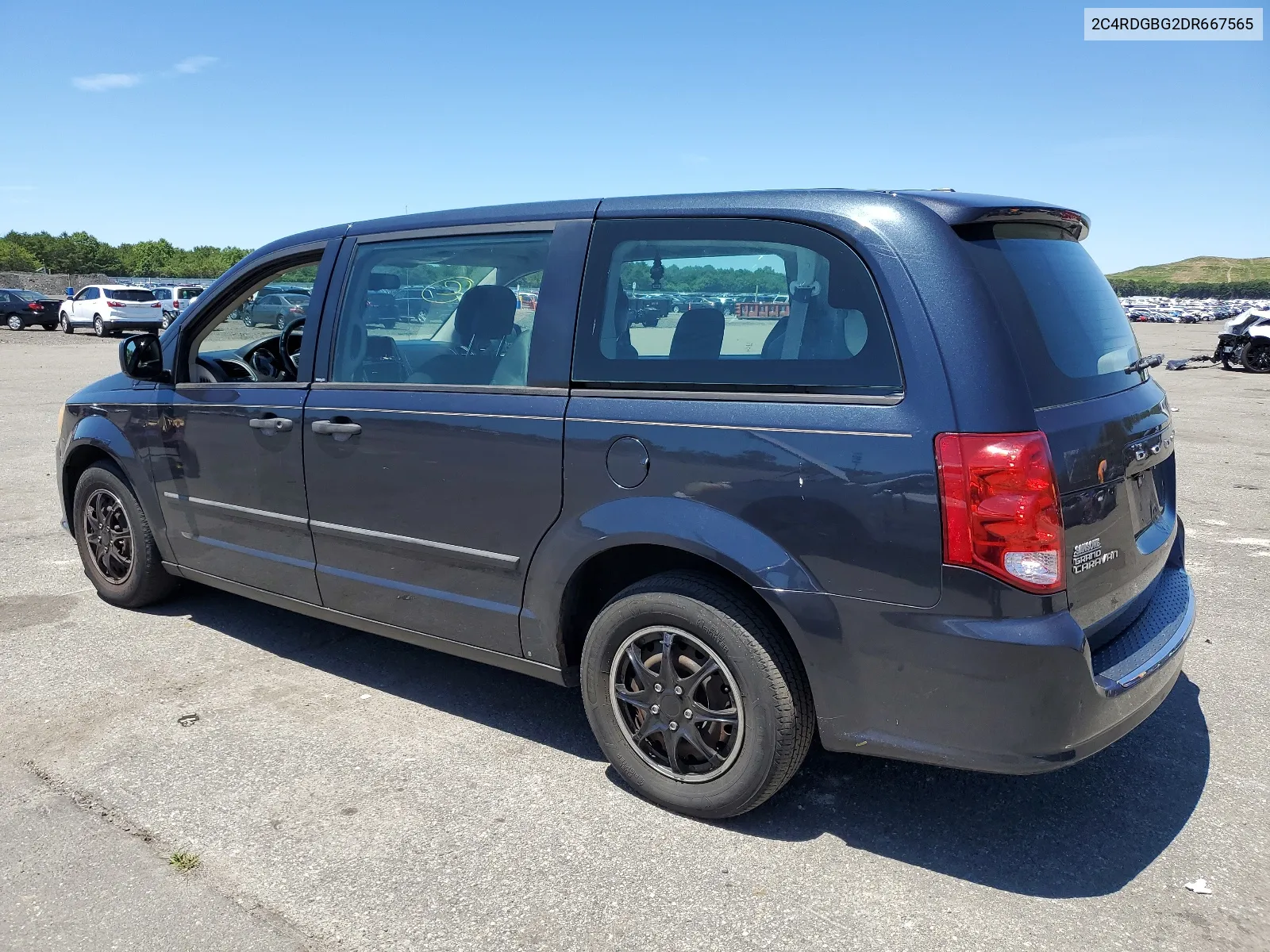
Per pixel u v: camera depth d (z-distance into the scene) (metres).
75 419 5.01
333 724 3.70
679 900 2.62
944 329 2.54
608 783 3.27
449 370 3.48
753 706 2.83
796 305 2.79
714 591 2.87
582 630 3.34
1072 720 2.52
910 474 2.52
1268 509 7.49
